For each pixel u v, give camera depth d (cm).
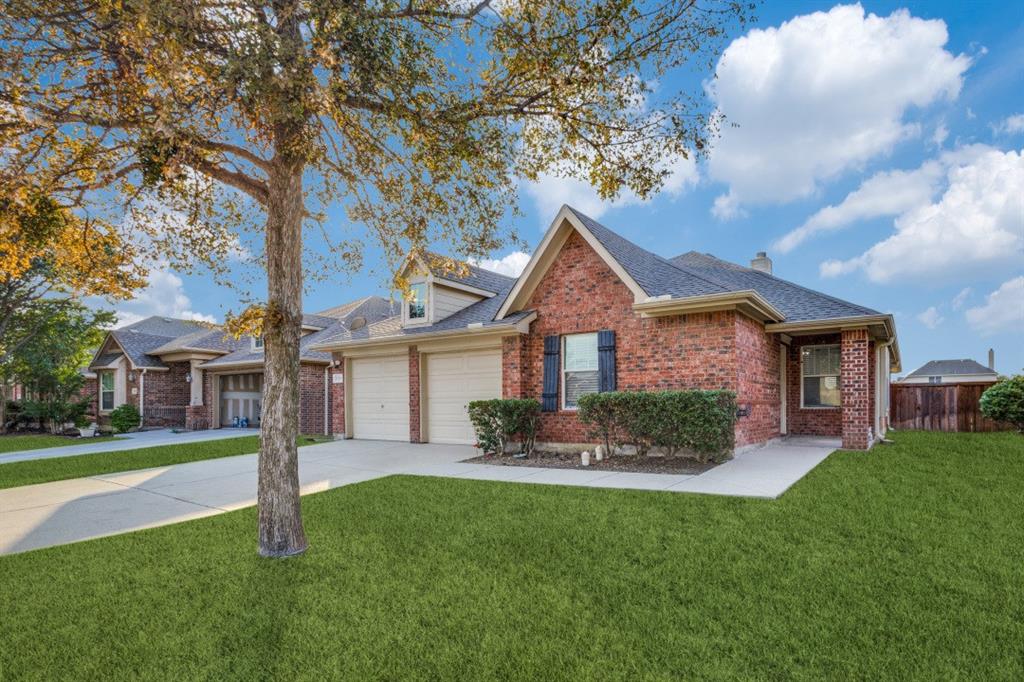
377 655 332
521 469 1009
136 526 647
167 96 451
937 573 433
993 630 343
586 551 507
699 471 893
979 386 1595
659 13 496
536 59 512
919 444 1211
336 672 315
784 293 1451
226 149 540
